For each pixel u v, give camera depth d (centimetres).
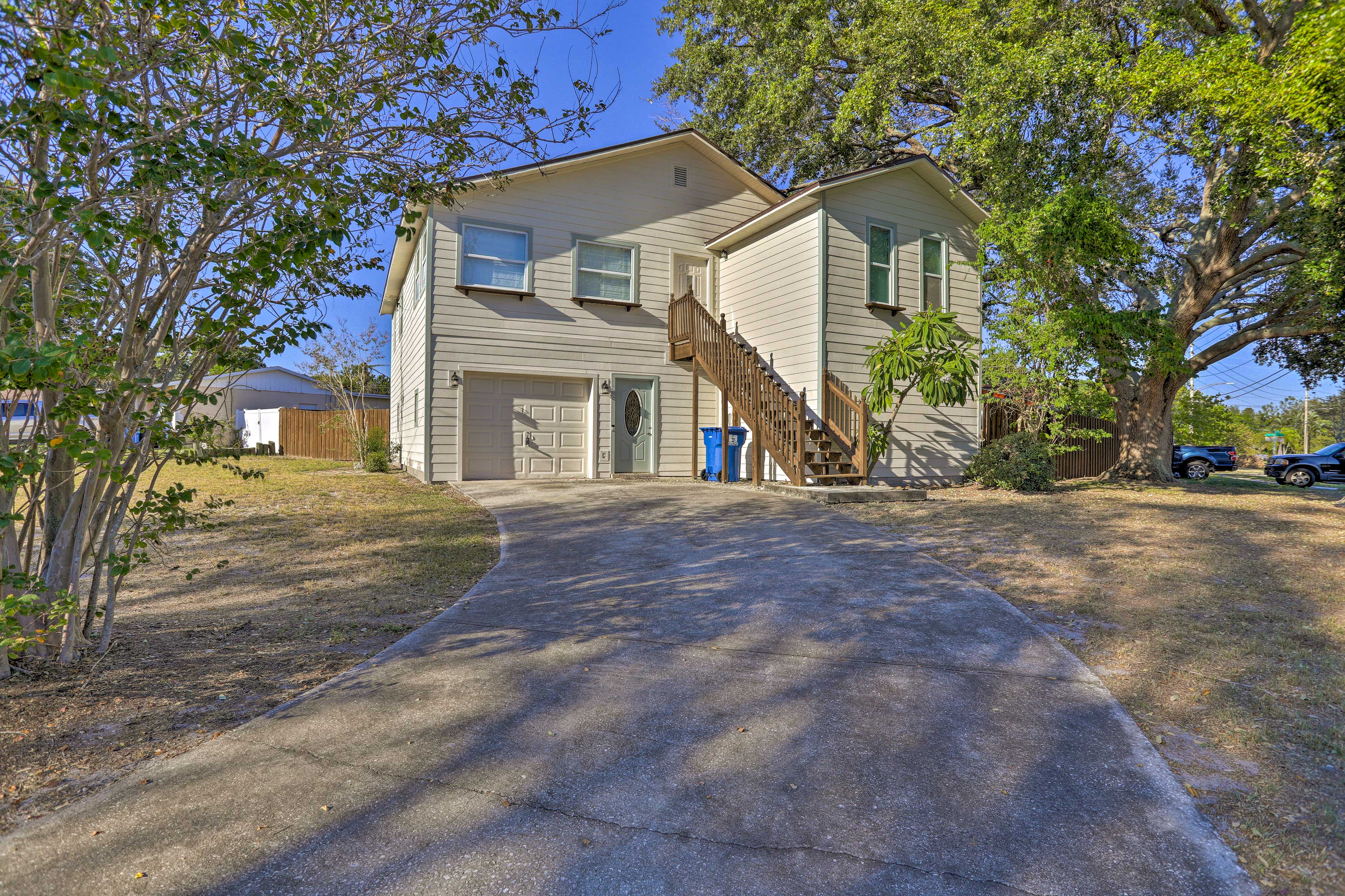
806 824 249
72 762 288
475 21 418
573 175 1427
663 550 723
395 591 581
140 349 384
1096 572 635
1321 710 344
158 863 223
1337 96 926
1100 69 1189
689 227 1556
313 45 383
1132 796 269
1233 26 1202
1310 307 1377
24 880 214
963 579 604
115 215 324
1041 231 1205
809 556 693
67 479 375
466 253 1327
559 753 301
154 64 310
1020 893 213
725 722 333
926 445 1388
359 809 255
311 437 2406
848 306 1309
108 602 406
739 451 1418
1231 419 2612
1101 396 1330
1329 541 772
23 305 375
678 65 2331
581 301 1427
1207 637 455
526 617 506
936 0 1541
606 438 1455
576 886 214
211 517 889
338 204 370
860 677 391
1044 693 370
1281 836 241
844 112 1695
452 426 1307
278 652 431
